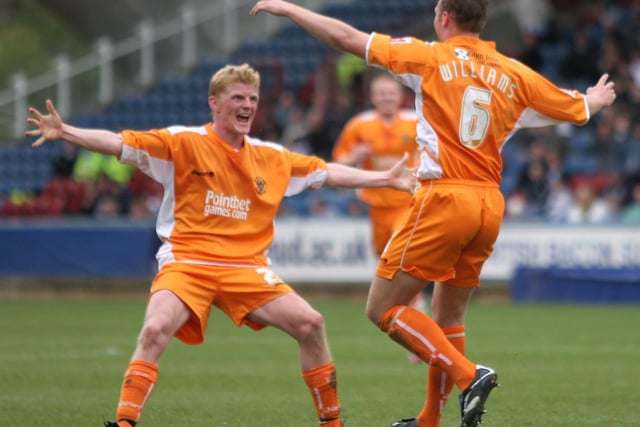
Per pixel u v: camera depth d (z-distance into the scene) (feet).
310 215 222.69
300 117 240.94
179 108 268.82
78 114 265.95
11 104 264.11
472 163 61.36
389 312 62.54
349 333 138.82
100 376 98.68
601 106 65.00
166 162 63.46
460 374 60.34
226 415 76.48
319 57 276.41
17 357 113.80
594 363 106.11
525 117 63.82
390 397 85.25
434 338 61.26
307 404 81.61
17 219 230.07
